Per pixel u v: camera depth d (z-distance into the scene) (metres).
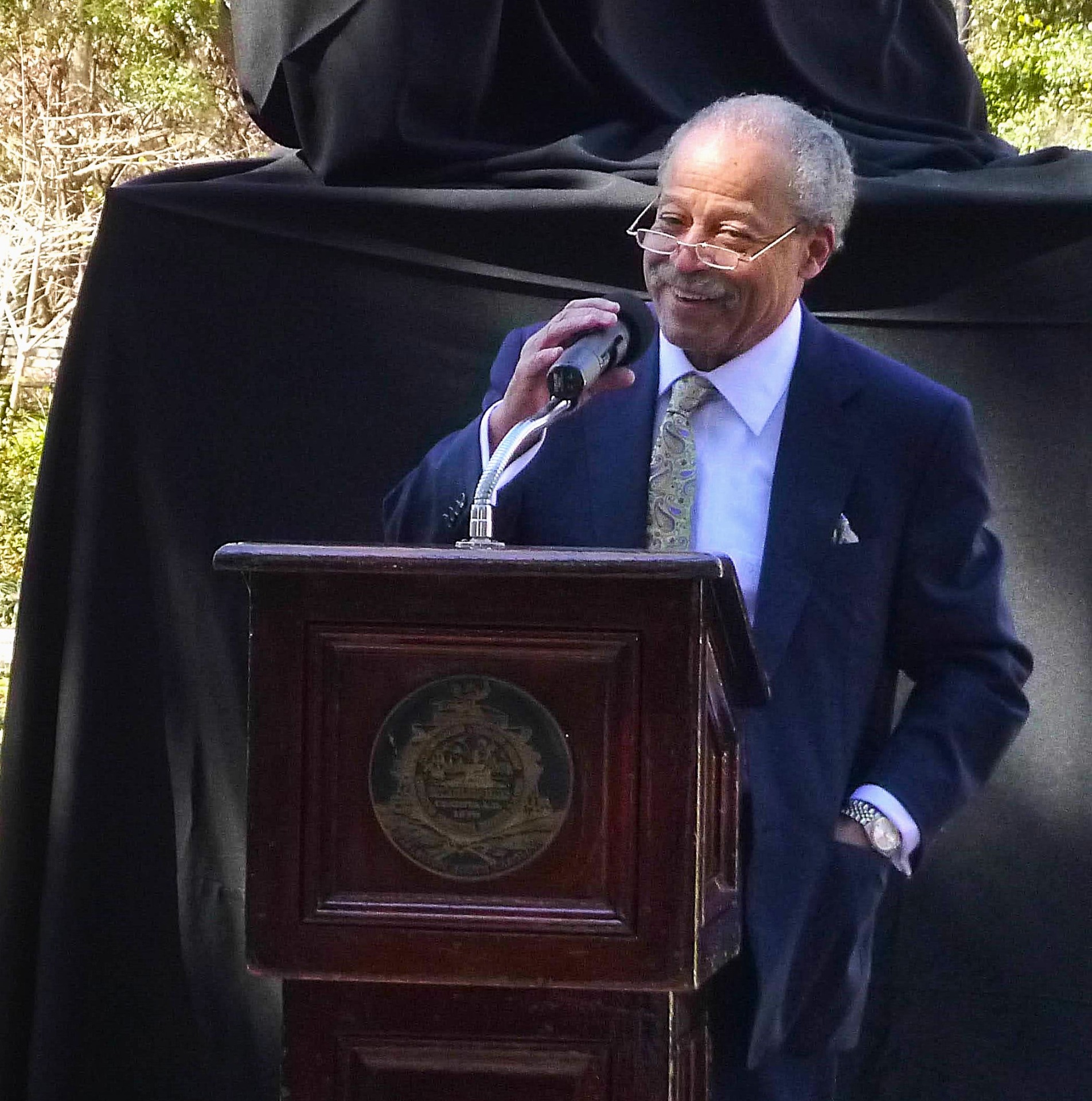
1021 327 11.80
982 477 10.02
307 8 11.64
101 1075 11.88
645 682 6.41
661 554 6.44
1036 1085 11.73
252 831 6.53
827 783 9.26
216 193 11.86
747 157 9.23
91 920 11.82
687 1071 7.82
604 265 11.68
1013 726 9.95
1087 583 11.77
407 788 6.50
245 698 11.83
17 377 46.16
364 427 11.99
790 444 9.62
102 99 45.84
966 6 38.41
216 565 6.37
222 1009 11.91
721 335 9.40
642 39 12.62
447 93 11.88
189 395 11.97
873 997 11.84
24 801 11.79
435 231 11.77
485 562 6.30
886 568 9.73
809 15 12.99
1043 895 11.79
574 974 6.45
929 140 13.06
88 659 11.85
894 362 10.17
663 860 6.41
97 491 11.91
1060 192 11.48
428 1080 6.96
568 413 8.19
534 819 6.46
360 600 6.46
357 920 6.50
